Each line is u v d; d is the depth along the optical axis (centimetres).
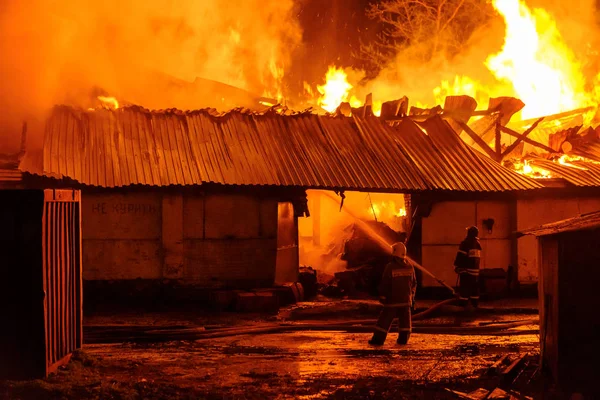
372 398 827
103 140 1652
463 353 1098
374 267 1850
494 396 802
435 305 1483
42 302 819
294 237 1747
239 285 1622
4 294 814
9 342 816
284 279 1692
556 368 804
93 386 823
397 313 1176
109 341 1180
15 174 1470
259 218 1634
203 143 1719
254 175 1630
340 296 1772
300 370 975
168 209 1587
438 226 1752
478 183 1727
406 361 1037
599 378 784
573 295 794
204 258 1605
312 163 1714
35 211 816
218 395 818
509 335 1268
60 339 897
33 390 776
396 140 1877
